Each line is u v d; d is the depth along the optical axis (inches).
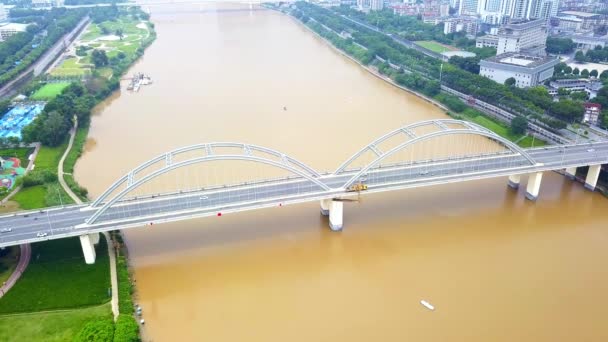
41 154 6407.5
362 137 7091.5
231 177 5920.3
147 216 4168.3
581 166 5344.5
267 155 6466.5
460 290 3900.1
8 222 4266.7
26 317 3535.9
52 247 4328.3
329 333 3484.3
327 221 4889.3
